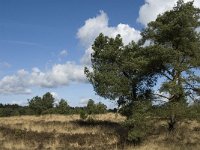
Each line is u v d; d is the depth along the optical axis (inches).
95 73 1219.2
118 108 1149.1
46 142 1031.6
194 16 1020.5
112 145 988.6
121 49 1256.2
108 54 1229.7
